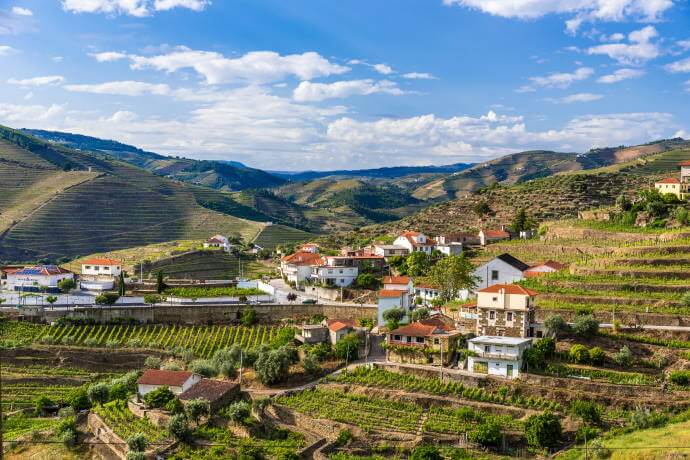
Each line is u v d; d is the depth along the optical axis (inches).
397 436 4434.1
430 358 5526.6
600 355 4943.4
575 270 6683.1
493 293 5521.7
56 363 6584.6
